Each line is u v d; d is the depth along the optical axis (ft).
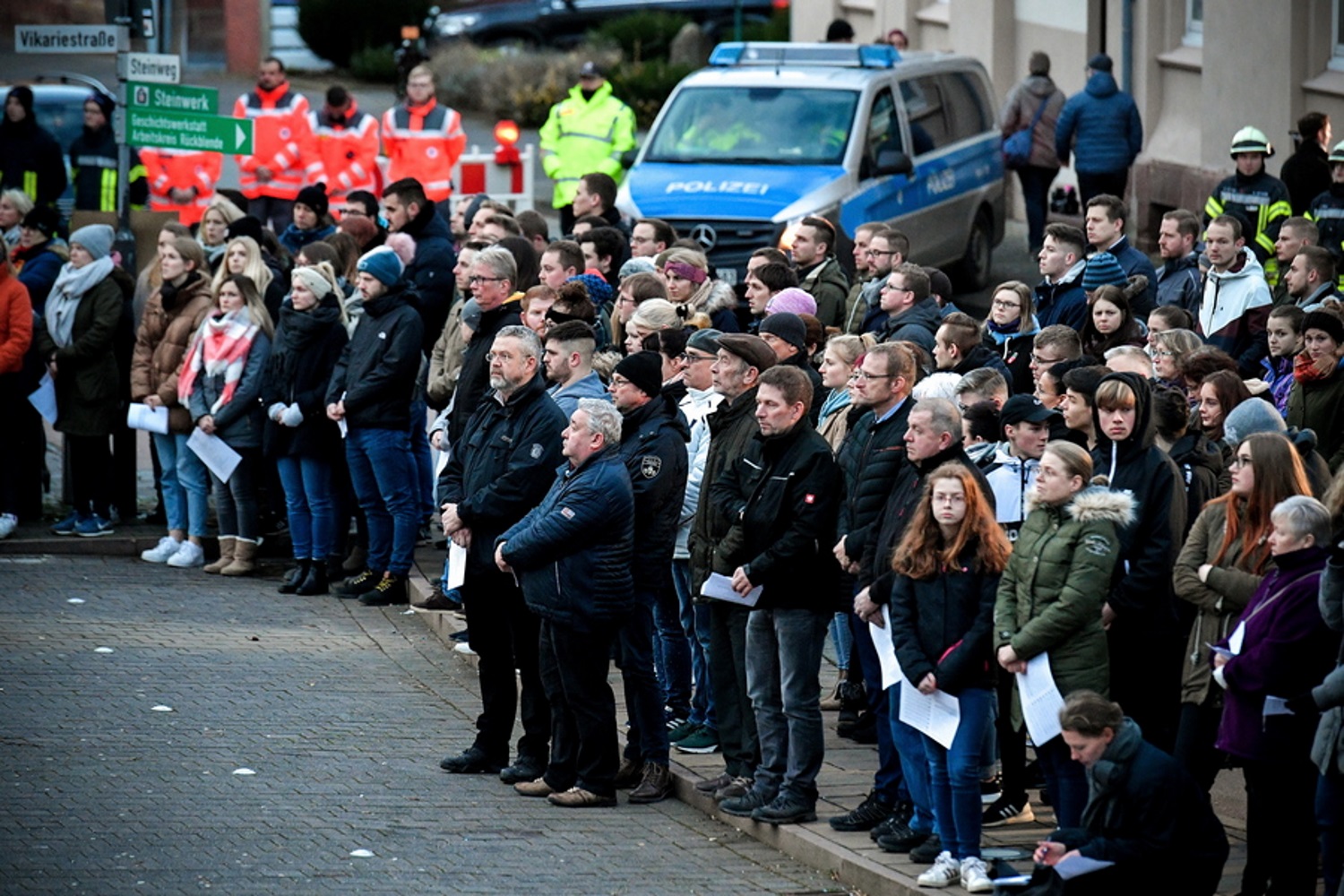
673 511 65.26
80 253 99.45
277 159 148.46
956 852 53.72
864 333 80.23
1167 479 54.54
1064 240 79.97
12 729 70.38
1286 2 127.85
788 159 128.88
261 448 95.55
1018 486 58.70
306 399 91.20
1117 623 54.24
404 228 97.71
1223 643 51.85
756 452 60.29
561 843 60.03
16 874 54.85
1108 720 47.11
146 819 60.64
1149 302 79.20
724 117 133.08
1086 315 79.00
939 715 53.42
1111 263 79.30
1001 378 61.87
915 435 54.44
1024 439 58.18
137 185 144.15
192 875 55.26
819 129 130.00
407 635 87.10
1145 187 147.02
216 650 83.20
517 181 162.40
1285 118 128.77
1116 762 47.01
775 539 59.00
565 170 145.38
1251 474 51.72
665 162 131.95
